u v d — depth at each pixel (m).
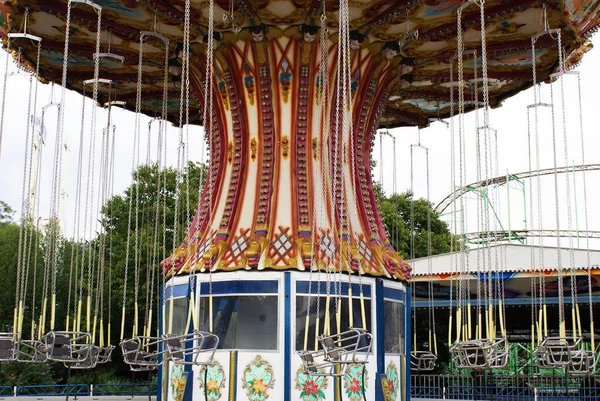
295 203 14.36
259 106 14.91
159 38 15.26
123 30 14.91
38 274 34.16
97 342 32.50
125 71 17.72
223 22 14.23
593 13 14.52
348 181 15.04
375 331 14.24
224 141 15.41
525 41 15.40
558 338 11.92
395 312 15.12
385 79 16.08
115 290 34.59
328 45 14.74
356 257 14.19
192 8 13.88
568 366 12.59
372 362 14.08
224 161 15.33
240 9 13.77
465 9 13.92
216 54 15.16
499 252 31.30
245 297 13.80
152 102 20.00
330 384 13.46
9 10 13.83
